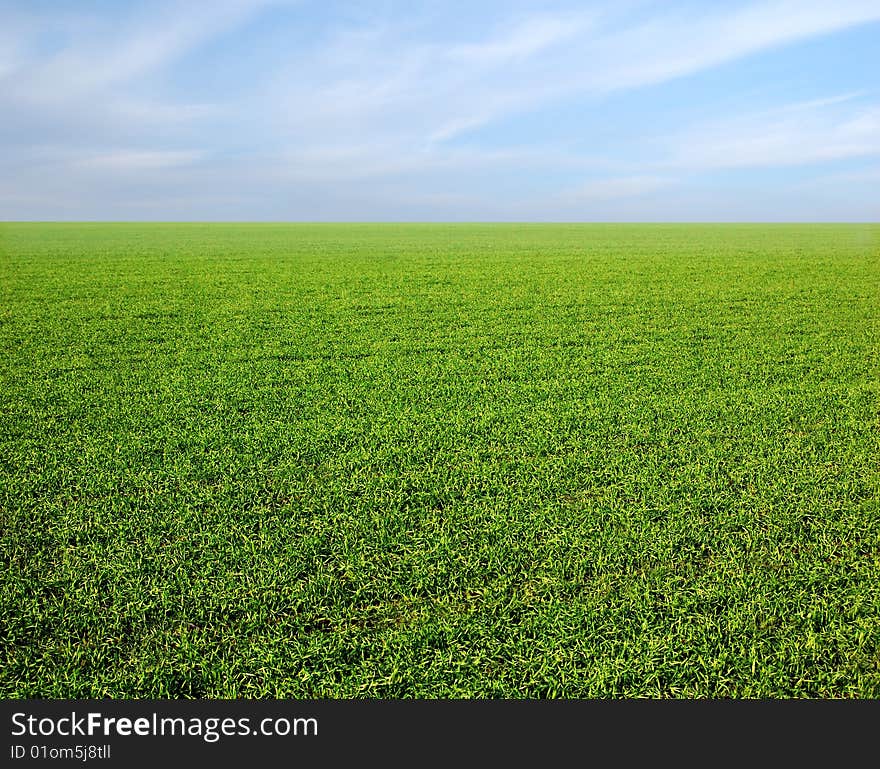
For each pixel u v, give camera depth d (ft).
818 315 43.47
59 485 18.37
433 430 22.67
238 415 24.30
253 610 13.25
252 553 15.03
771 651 12.16
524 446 21.22
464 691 11.37
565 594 13.69
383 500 17.44
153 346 35.32
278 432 22.53
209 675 11.71
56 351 34.04
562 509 17.04
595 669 11.71
